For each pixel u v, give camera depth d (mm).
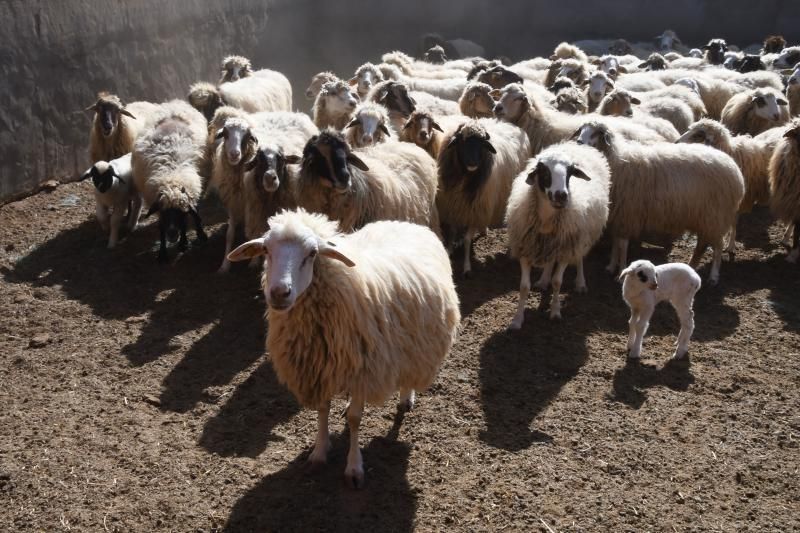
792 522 5172
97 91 12766
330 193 7668
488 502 5258
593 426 6211
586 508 5230
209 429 6094
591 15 31953
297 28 21859
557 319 8062
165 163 9422
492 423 6230
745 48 30375
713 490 5492
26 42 11211
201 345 7473
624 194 8859
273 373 6980
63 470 5516
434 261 5750
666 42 27781
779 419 6418
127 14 13305
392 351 5180
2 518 5027
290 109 14594
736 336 7902
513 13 31312
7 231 10188
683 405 6586
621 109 11641
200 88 11789
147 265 9242
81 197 11633
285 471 5547
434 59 20594
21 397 6496
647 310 7141
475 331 7805
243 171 8750
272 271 4625
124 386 6727
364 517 5086
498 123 9984
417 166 8430
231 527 4977
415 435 6027
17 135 11234
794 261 9906
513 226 7793
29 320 7875
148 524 5004
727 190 8906
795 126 9516
